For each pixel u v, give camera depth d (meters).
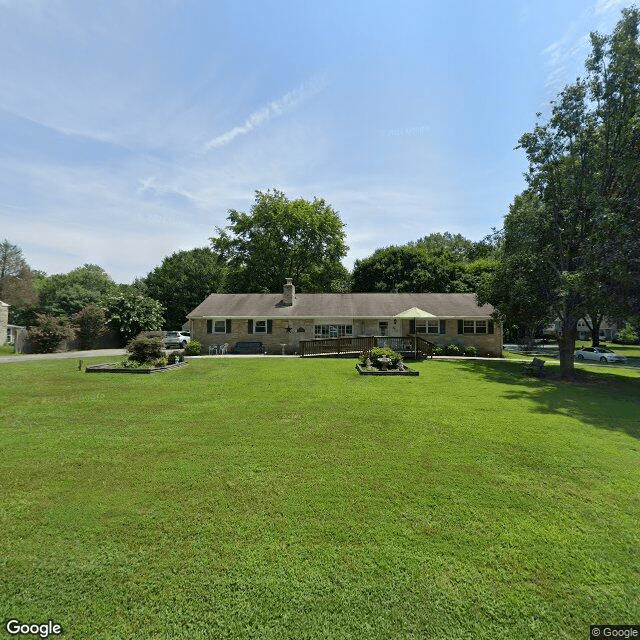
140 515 4.01
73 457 5.66
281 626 2.66
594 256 14.36
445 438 6.81
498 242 20.66
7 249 48.03
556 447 6.42
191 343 23.12
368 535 3.71
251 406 9.07
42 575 3.09
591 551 3.54
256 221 39.62
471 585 3.08
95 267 68.12
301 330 25.33
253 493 4.55
